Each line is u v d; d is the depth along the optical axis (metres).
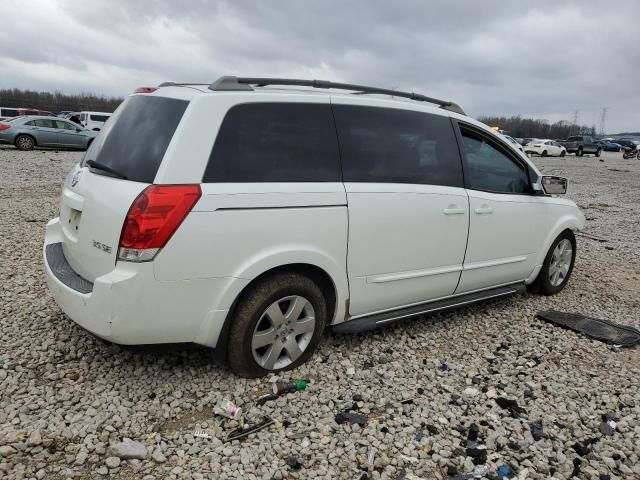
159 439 2.79
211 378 3.40
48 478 2.48
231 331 3.24
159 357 3.62
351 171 3.62
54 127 22.00
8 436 2.70
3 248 6.14
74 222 3.37
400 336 4.30
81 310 3.02
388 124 3.88
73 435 2.78
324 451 2.80
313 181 3.41
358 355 3.89
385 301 3.95
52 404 3.04
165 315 2.97
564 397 3.51
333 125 3.58
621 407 3.42
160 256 2.87
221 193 3.02
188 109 3.05
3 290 4.73
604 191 16.97
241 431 2.91
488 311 5.05
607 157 46.22
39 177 13.01
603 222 10.86
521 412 3.29
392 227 3.78
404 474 2.68
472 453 2.84
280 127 3.35
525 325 4.75
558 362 4.01
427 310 4.21
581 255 7.76
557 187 5.18
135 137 3.20
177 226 2.88
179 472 2.57
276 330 3.40
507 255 4.82
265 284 3.27
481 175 4.55
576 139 45.91
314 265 3.43
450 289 4.41
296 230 3.29
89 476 2.52
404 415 3.19
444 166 4.20
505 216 4.68
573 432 3.11
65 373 3.38
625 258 7.69
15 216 8.09
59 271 3.36
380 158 3.79
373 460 2.75
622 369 3.96
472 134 4.54
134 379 3.35
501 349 4.21
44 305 4.41
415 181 3.97
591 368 3.97
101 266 3.02
